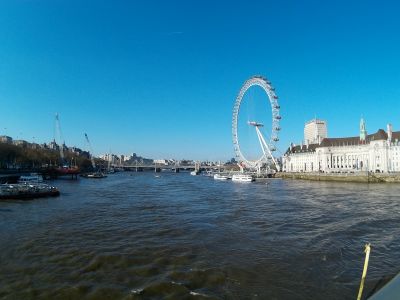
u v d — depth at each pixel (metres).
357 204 80.81
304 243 42.66
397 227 52.34
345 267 33.81
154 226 52.91
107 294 27.27
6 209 71.94
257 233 48.19
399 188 136.12
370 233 48.31
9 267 33.31
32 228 51.19
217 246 41.09
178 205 79.31
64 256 36.78
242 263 34.78
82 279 30.34
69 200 89.75
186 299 26.45
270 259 36.12
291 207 75.69
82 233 47.75
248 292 27.88
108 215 63.59
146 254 37.62
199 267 33.50
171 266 33.78
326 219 59.38
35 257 36.47
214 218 60.53
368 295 27.38
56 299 26.41
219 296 27.03
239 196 103.31
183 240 43.94
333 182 189.00
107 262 34.91
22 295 27.08
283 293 27.77
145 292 27.64
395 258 36.75
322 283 29.84
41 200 89.62
